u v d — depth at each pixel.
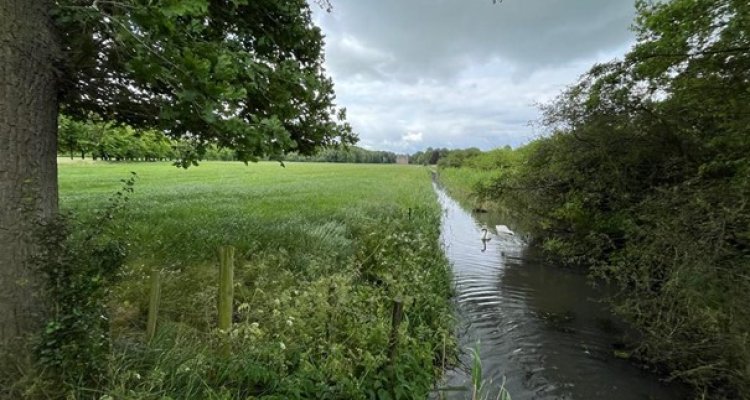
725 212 5.34
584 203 10.87
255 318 4.57
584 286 9.20
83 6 3.38
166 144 7.20
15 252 3.06
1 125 3.03
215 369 3.53
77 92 4.50
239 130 4.17
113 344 3.38
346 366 3.97
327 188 24.92
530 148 14.95
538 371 5.44
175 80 3.52
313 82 5.63
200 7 3.39
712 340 4.74
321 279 5.06
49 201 3.39
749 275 4.64
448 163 69.62
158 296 3.88
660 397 4.88
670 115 8.29
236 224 9.02
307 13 7.16
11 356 2.80
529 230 14.61
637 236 7.94
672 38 7.09
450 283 8.55
